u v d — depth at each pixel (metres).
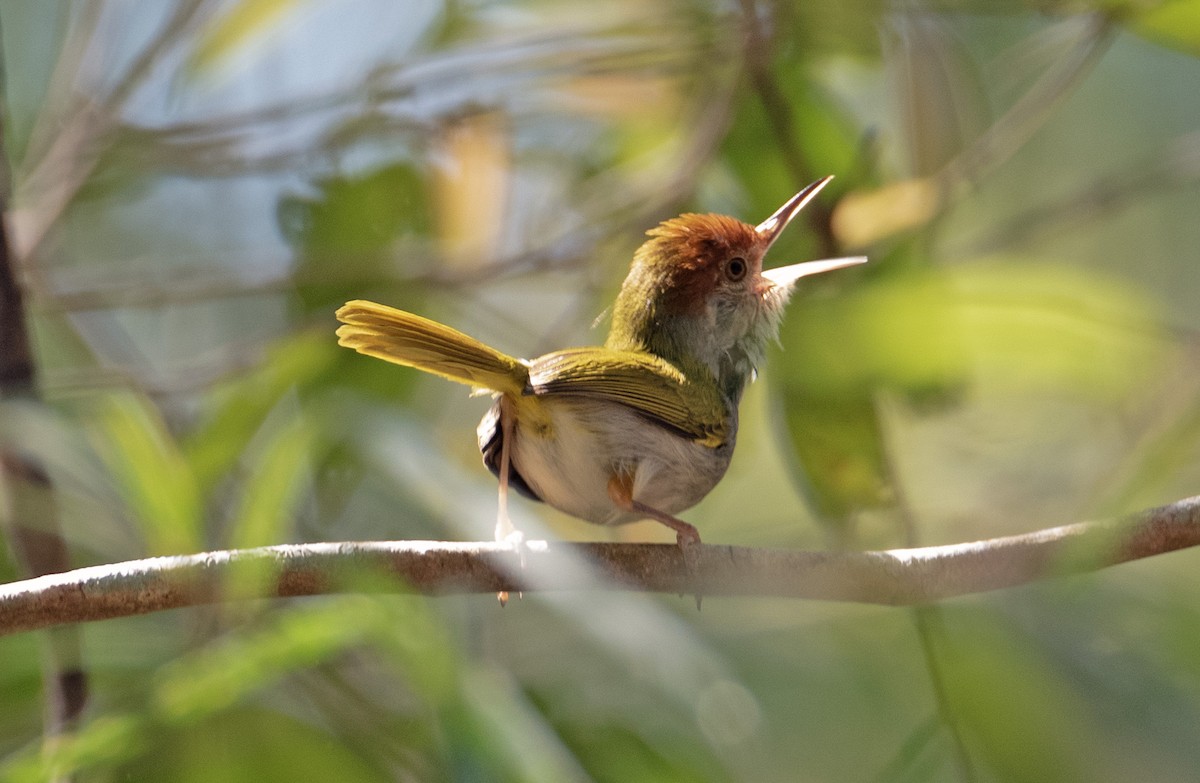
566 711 8.93
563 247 12.47
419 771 8.48
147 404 10.16
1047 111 11.45
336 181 12.55
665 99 12.77
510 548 7.41
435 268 12.29
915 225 11.32
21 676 8.84
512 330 12.79
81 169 12.20
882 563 7.52
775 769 10.82
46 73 13.66
